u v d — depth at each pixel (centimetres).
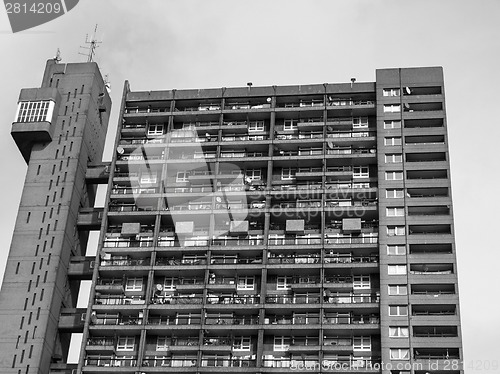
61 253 10488
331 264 10050
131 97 11769
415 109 11181
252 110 11425
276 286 10150
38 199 10881
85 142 11438
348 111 11294
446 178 10600
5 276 10325
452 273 9875
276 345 9750
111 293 10212
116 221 10844
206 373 9438
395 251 10094
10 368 9706
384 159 10800
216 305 9919
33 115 11350
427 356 9369
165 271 10269
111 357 9800
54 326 10169
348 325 9631
